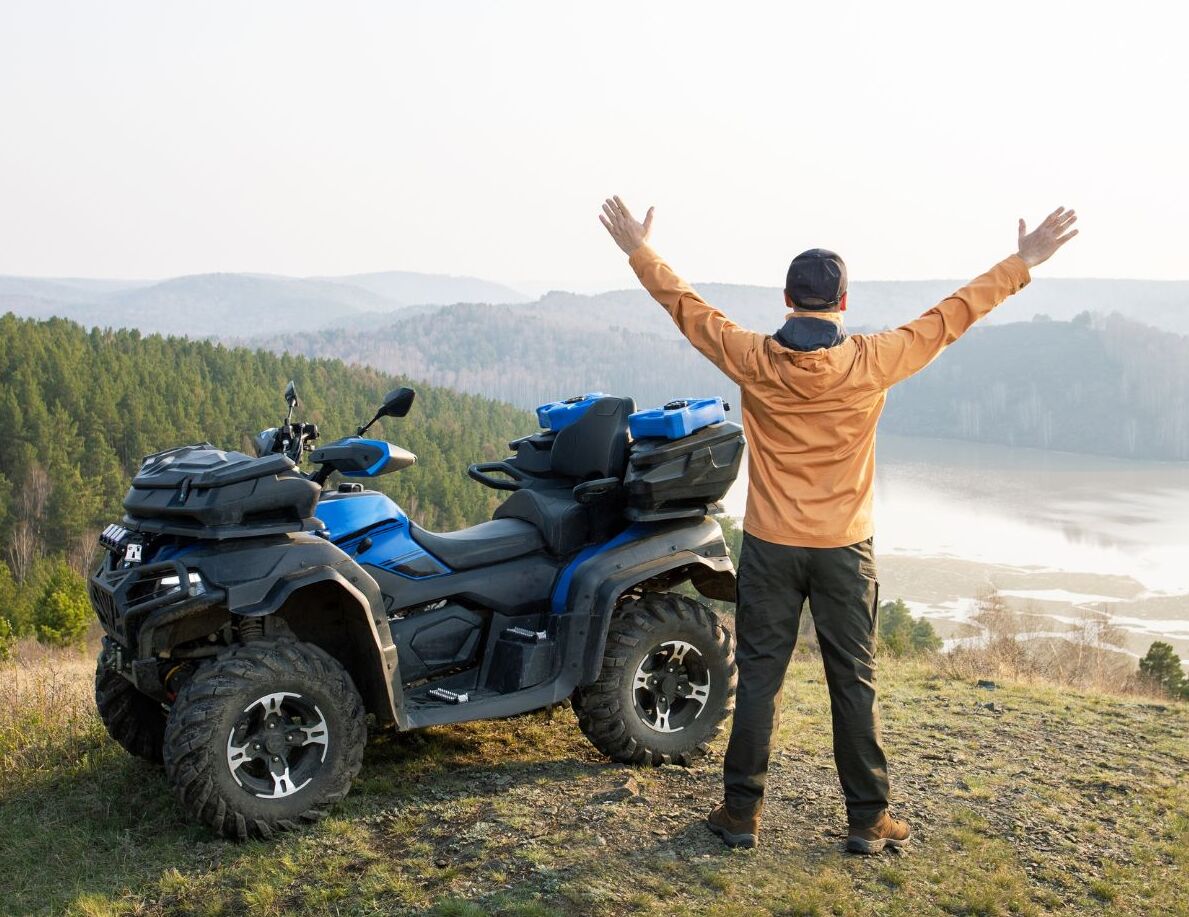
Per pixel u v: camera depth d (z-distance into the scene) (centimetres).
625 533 500
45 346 12350
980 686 762
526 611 496
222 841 404
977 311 352
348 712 418
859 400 352
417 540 476
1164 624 15750
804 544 360
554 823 406
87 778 485
